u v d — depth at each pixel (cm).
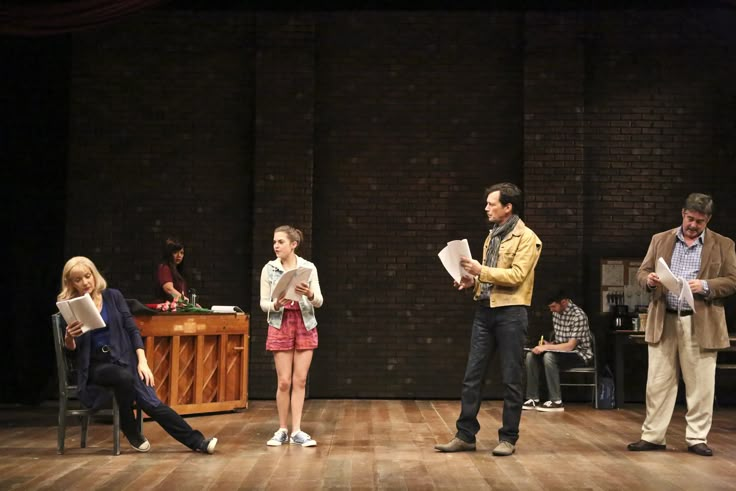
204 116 805
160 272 698
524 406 726
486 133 802
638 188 795
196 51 806
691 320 490
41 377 779
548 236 783
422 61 805
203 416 654
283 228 518
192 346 653
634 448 495
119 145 800
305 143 791
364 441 528
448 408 712
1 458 464
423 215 799
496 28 805
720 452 491
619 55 799
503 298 482
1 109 799
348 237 797
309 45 796
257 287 781
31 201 799
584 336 720
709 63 798
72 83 799
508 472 425
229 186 802
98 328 469
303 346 514
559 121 787
